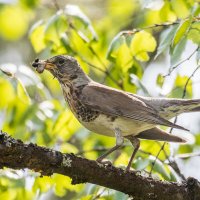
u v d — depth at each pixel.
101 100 12.08
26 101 12.72
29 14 19.28
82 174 9.93
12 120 14.05
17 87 12.64
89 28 13.05
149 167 11.77
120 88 13.55
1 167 9.49
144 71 13.70
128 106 11.99
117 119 11.95
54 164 9.68
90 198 11.29
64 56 12.75
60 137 13.97
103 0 18.50
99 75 16.22
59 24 13.05
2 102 14.17
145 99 12.27
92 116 12.10
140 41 12.66
